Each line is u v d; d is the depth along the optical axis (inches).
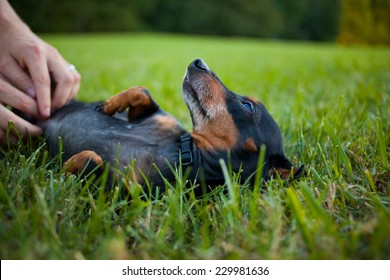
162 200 29.1
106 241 25.8
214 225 27.8
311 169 32.3
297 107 43.1
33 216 25.8
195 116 33.4
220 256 25.9
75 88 37.4
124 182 29.5
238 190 29.9
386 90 50.0
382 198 28.8
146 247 26.0
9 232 25.0
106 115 35.3
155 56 119.4
